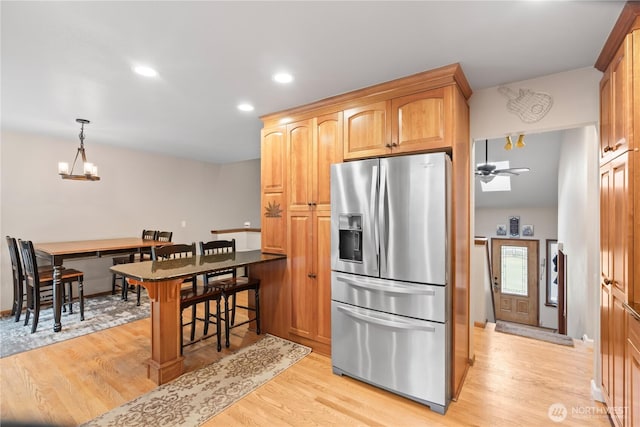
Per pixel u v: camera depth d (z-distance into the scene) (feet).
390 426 6.14
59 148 14.08
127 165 16.42
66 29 5.48
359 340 7.63
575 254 13.43
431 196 6.62
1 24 5.30
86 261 15.20
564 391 7.33
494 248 25.44
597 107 6.91
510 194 23.00
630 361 5.02
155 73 7.28
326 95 8.58
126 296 14.62
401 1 4.71
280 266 10.12
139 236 16.93
